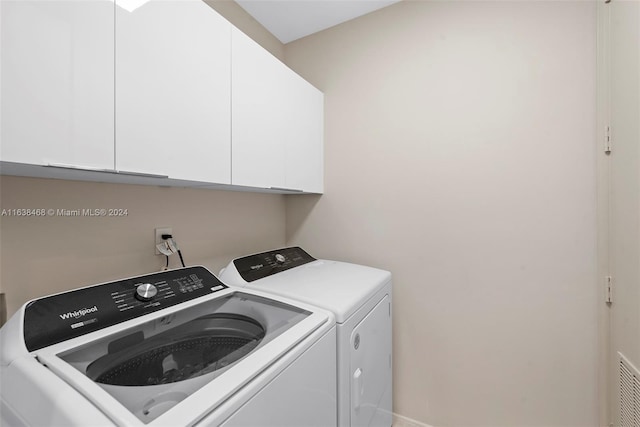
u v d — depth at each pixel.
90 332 0.79
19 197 0.94
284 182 1.56
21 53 0.65
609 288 1.26
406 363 1.75
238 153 1.25
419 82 1.69
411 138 1.71
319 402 0.91
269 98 1.44
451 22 1.60
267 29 2.00
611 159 1.23
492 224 1.52
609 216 1.25
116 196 1.19
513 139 1.46
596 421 1.34
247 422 0.62
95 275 1.12
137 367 0.77
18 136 0.65
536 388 1.45
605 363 1.30
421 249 1.70
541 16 1.40
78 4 0.75
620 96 1.15
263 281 1.38
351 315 1.10
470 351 1.59
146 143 0.90
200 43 1.08
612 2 1.20
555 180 1.39
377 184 1.82
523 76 1.44
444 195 1.63
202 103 1.08
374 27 1.82
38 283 0.98
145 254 1.29
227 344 0.89
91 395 0.54
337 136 1.95
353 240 1.91
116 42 0.83
